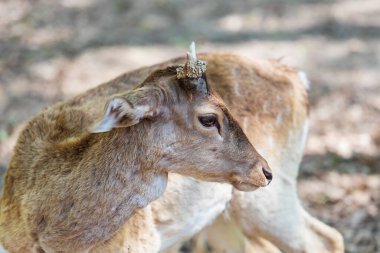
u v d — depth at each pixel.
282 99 9.98
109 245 8.35
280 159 9.94
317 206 13.19
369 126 15.98
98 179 7.95
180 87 7.87
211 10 24.47
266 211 9.86
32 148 8.55
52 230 8.05
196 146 7.96
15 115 16.61
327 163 14.48
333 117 16.41
